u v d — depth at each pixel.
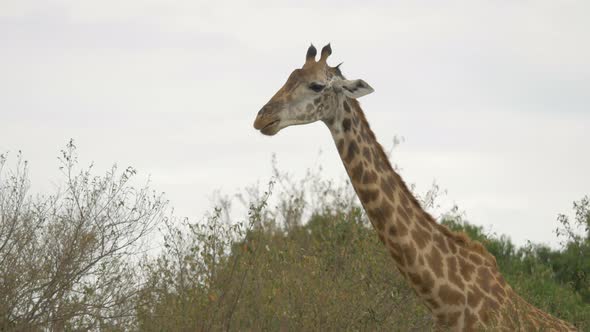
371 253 33.91
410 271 28.66
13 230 29.73
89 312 30.48
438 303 28.66
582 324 34.12
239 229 31.09
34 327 29.42
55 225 30.14
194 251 30.62
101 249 30.53
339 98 29.03
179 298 30.39
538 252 48.56
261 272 31.73
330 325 30.84
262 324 30.81
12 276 29.27
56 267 29.89
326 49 29.89
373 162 29.02
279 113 28.59
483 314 28.34
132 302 30.70
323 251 35.12
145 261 31.06
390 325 32.44
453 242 29.28
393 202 28.81
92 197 30.34
